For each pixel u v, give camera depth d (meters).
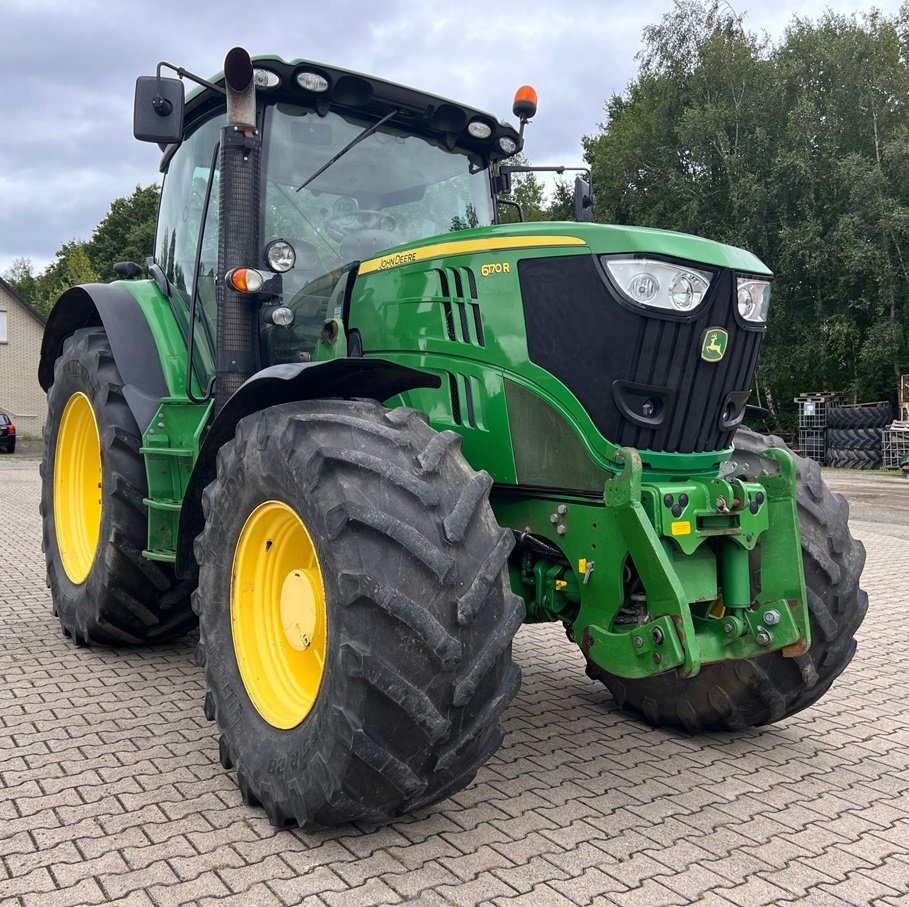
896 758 3.38
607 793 2.97
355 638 2.34
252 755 2.70
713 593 3.02
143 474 4.08
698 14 27.22
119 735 3.35
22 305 30.91
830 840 2.66
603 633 2.89
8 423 24.03
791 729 3.71
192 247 4.12
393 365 2.71
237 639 2.92
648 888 2.34
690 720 3.51
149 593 4.17
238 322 3.43
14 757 3.12
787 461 3.06
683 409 2.94
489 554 2.49
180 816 2.69
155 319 4.27
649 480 2.94
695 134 25.27
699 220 25.67
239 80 3.29
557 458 2.95
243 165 3.40
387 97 3.78
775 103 24.88
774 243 24.34
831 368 24.94
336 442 2.56
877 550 8.75
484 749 2.53
